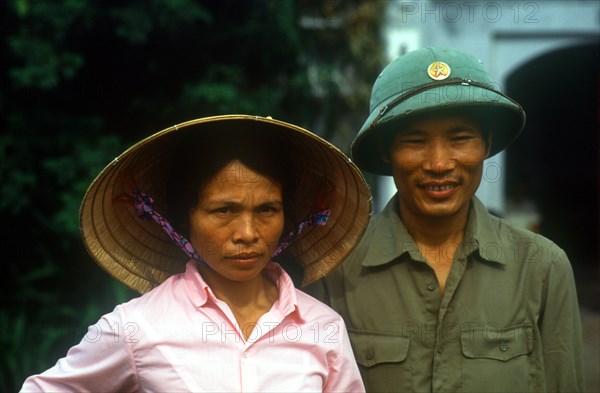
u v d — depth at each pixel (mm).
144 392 1783
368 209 1883
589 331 5652
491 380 2020
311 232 2014
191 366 1750
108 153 4629
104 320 1812
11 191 4520
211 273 1883
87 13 4441
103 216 1837
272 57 5020
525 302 2082
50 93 4797
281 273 1944
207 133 1803
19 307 4773
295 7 5250
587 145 9547
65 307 4797
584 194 9578
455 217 2115
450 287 2068
